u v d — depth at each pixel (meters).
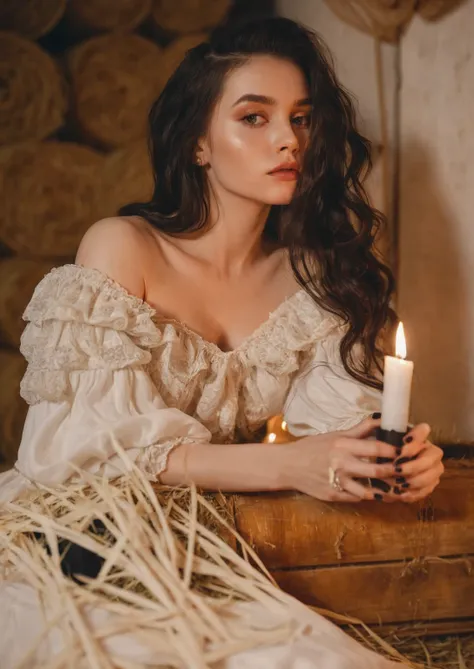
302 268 1.72
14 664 1.12
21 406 2.44
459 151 1.93
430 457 1.29
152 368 1.50
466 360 1.96
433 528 1.35
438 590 1.36
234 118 1.53
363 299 1.67
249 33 1.55
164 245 1.60
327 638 1.12
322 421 1.62
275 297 1.69
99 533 1.26
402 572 1.34
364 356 1.70
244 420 1.65
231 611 1.15
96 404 1.40
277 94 1.52
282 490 1.41
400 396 1.26
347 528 1.32
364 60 2.04
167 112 1.63
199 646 1.07
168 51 2.46
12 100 2.35
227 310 1.63
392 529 1.33
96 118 2.43
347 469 1.28
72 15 2.43
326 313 1.67
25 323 2.42
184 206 1.62
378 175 2.05
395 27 1.98
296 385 1.68
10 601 1.18
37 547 1.24
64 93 2.37
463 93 1.91
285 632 1.10
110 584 1.17
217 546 1.26
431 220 1.99
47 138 2.41
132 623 1.09
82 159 2.40
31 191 2.37
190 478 1.37
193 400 1.57
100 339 1.42
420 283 2.02
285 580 1.31
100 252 1.49
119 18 2.43
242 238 1.64
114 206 2.43
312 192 1.61
